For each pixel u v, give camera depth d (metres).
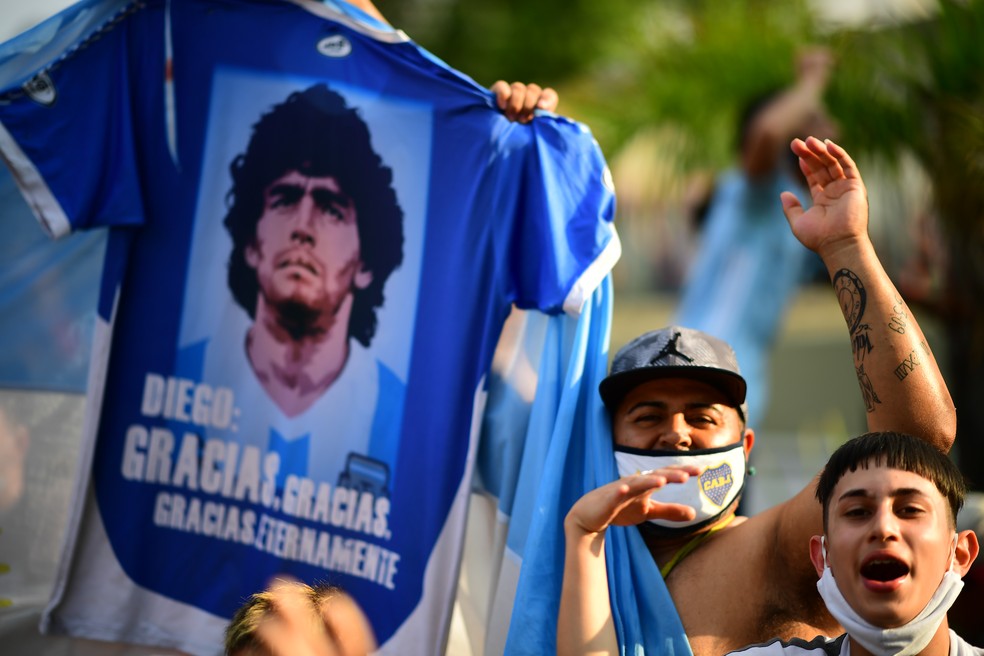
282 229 4.20
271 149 4.21
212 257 4.24
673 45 8.68
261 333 4.20
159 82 4.23
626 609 3.44
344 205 4.16
